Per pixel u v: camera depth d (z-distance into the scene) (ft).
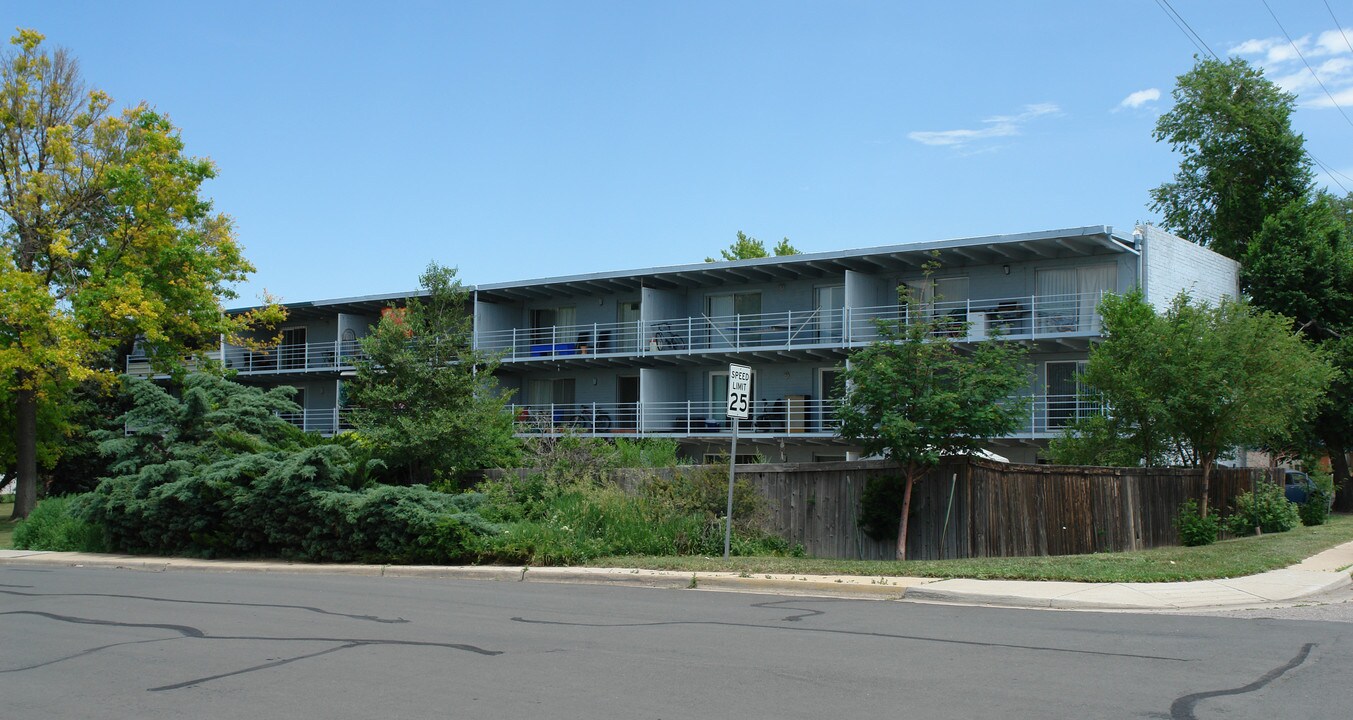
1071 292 107.86
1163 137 147.13
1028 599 43.68
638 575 52.65
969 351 106.73
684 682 28.19
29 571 63.72
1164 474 74.18
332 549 64.13
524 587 51.83
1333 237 122.93
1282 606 43.21
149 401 81.15
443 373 75.77
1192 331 73.72
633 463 75.20
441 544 60.29
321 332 158.40
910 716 24.40
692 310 132.46
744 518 64.59
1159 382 73.92
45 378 103.40
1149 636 35.37
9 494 205.98
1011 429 59.11
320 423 154.20
